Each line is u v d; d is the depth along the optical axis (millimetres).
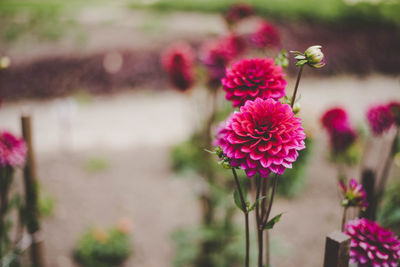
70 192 4008
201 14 11508
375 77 8508
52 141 5285
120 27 9742
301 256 2998
